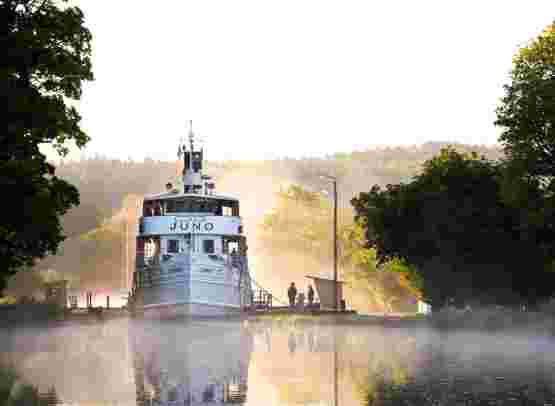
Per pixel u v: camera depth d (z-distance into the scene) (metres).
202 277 158.88
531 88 115.44
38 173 90.00
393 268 172.25
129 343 103.62
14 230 88.75
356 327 133.38
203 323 147.00
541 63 118.31
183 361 80.62
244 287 164.38
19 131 87.69
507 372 68.44
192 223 163.38
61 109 90.88
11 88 87.62
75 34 92.81
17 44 89.25
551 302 125.06
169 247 163.75
